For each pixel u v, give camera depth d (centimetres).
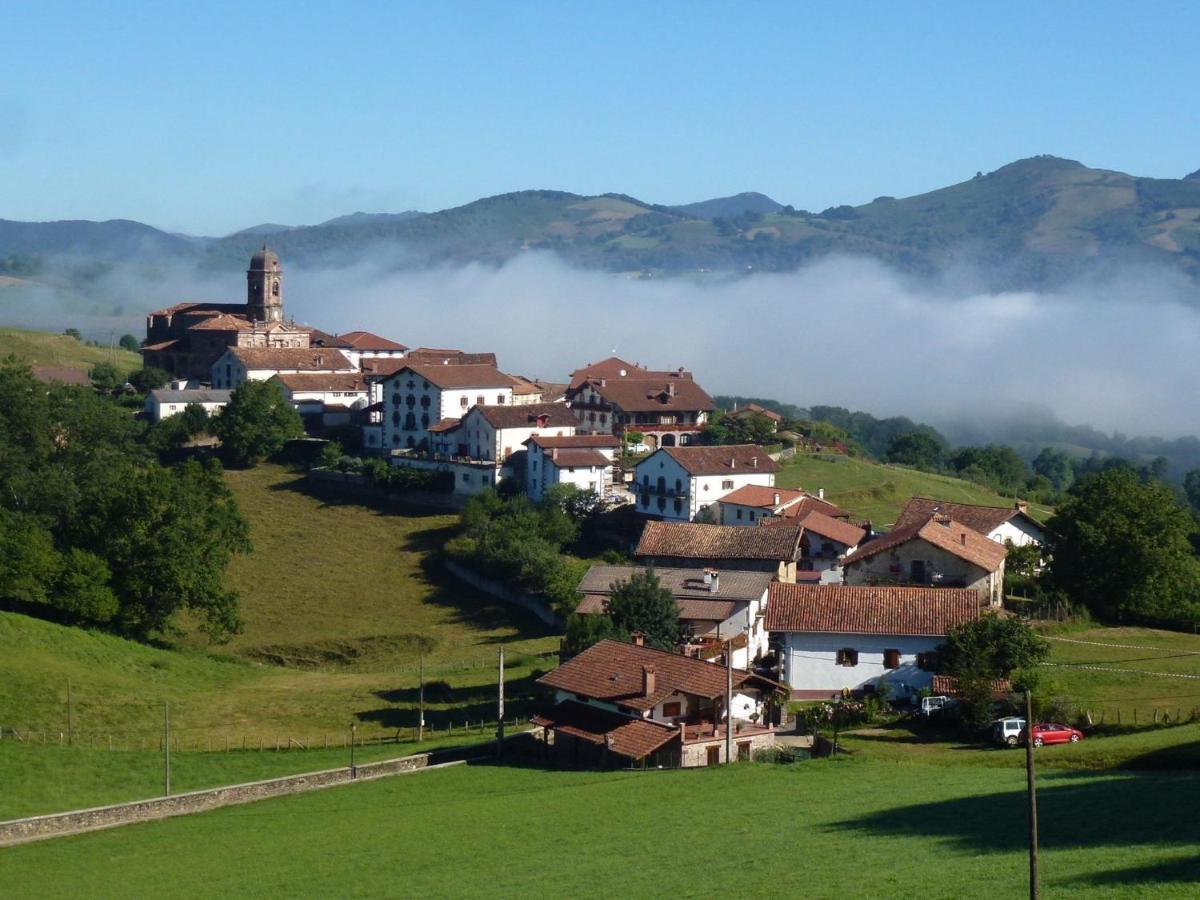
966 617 9375
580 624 10050
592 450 17962
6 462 15088
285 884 6147
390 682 11781
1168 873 4881
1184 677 9519
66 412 16425
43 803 7912
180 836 7188
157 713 10562
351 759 8875
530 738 9100
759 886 5312
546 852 6247
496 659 12619
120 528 13188
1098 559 11850
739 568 12788
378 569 16375
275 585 15900
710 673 8544
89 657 11806
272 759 9044
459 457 19062
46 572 12506
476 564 15675
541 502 17275
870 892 5059
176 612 14525
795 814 6475
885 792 6750
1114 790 6325
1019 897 4791
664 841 6219
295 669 13038
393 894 5831
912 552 11750
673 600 10475
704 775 7531
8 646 11450
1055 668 9806
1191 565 11938
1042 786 6581
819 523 13975
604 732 8312
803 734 8662
